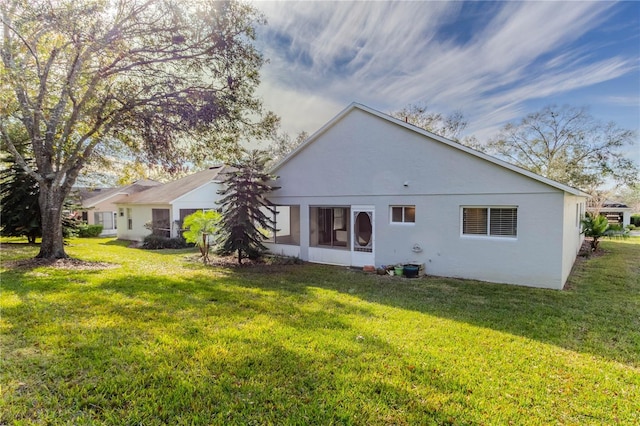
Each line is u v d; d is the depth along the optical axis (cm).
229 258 1333
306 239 1305
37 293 694
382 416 304
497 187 878
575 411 318
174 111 1020
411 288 832
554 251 812
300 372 381
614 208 3300
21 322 515
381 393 341
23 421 282
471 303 693
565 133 2723
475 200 913
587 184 2691
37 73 1018
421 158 1002
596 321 580
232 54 1016
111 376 360
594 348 465
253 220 1312
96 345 436
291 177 1346
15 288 734
